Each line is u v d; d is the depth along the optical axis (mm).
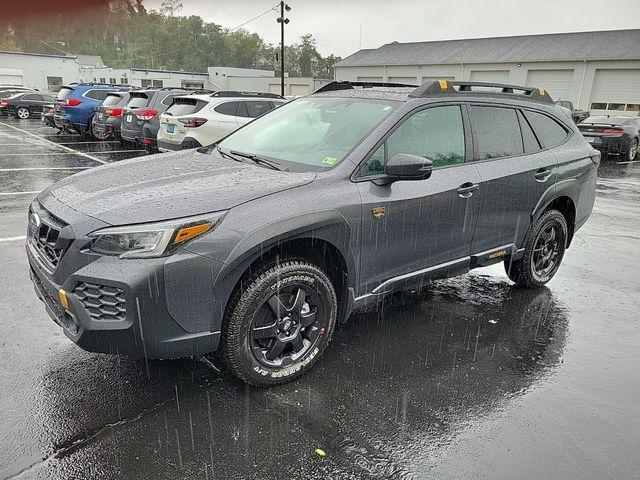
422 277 3420
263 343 2777
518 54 32344
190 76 46219
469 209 3533
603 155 15273
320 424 2531
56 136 17406
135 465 2217
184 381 2863
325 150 3176
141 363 3027
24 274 4305
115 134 13617
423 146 3340
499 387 2926
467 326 3703
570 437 2510
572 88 30000
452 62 34562
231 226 2471
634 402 2830
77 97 15758
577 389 2938
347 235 2879
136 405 2633
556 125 4422
